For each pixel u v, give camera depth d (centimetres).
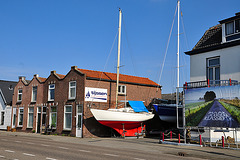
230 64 1766
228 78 1769
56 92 2828
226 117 1528
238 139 1680
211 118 1588
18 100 3431
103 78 2630
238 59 1722
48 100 2911
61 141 2014
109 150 1407
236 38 1747
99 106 2556
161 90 3231
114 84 2733
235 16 1731
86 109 2453
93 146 1636
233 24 1780
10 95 3856
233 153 1334
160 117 2619
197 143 1750
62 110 2700
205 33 2069
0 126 3669
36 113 3066
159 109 2595
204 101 1631
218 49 1856
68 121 2627
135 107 2552
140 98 2966
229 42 1764
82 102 2470
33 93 3191
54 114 2811
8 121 3547
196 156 1259
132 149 1505
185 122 1708
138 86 2973
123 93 2792
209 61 1922
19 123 3334
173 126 2858
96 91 2556
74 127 2520
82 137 2397
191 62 2044
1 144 1603
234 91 1516
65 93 2702
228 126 1516
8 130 3422
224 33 1822
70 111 2619
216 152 1365
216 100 1580
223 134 1730
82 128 2414
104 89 2628
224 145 1622
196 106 1662
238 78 1709
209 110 1603
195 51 1995
